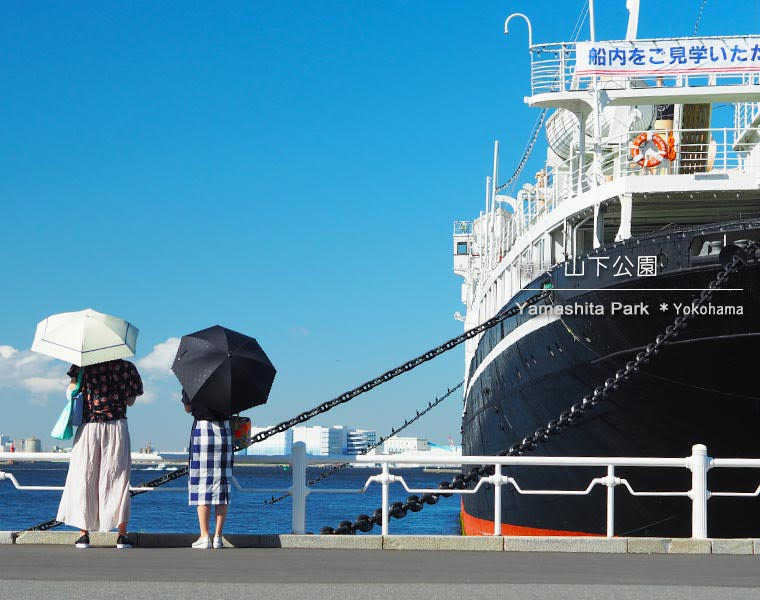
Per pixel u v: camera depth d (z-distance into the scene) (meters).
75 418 11.03
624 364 19.81
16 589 7.31
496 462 12.29
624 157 24.17
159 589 7.37
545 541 11.66
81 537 11.25
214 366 10.95
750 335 17.67
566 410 22.17
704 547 11.56
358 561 10.05
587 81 24.09
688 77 22.39
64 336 10.85
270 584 7.75
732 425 19.22
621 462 12.21
